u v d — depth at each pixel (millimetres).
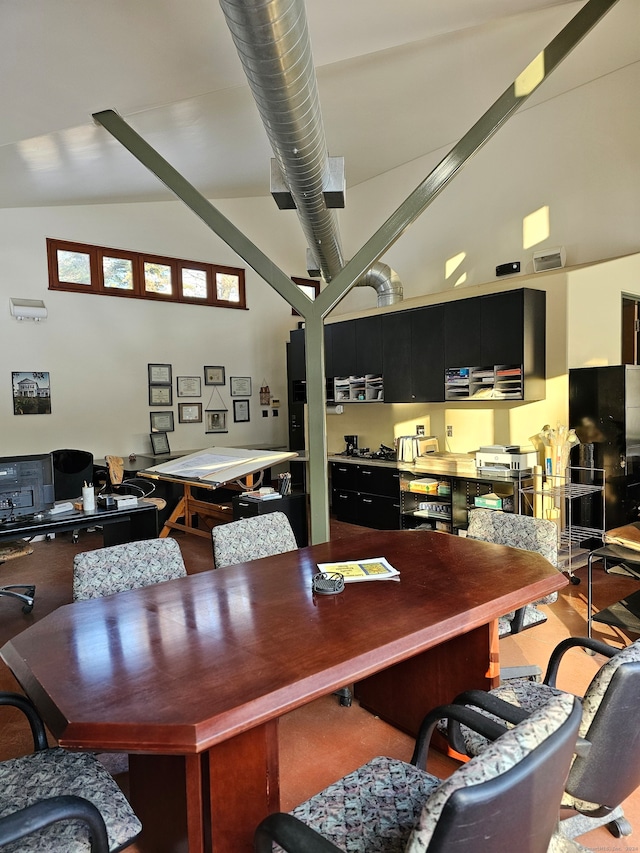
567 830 1681
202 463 5355
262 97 2344
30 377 5969
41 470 3447
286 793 2021
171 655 1540
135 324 6754
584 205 5156
